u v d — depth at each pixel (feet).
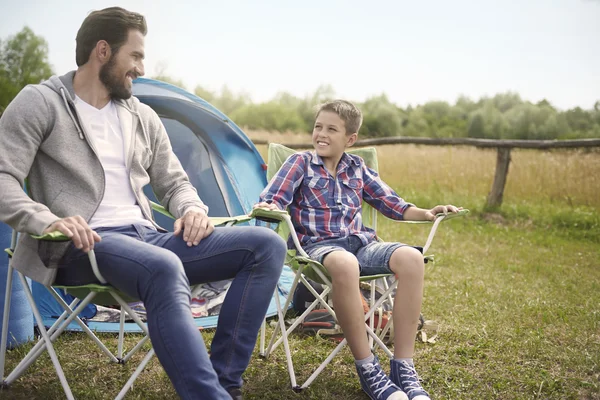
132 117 7.32
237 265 6.59
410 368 7.16
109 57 6.87
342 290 7.08
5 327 7.11
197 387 5.44
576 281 13.99
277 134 56.24
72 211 6.53
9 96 104.12
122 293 6.22
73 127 6.68
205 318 9.92
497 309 11.34
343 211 8.42
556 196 25.30
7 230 8.04
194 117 12.44
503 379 8.04
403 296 7.30
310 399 7.29
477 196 27.50
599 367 8.47
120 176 7.00
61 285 6.41
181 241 6.70
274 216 7.46
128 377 7.66
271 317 10.50
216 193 12.44
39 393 7.05
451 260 15.89
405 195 28.43
